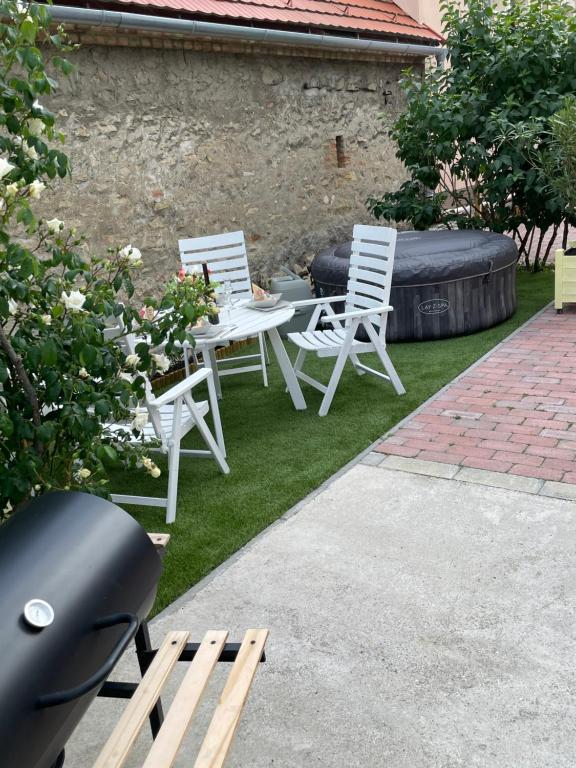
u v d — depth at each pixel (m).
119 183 6.02
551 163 7.27
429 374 5.55
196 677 1.90
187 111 6.54
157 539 2.45
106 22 5.47
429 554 3.16
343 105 8.44
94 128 5.80
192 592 3.08
